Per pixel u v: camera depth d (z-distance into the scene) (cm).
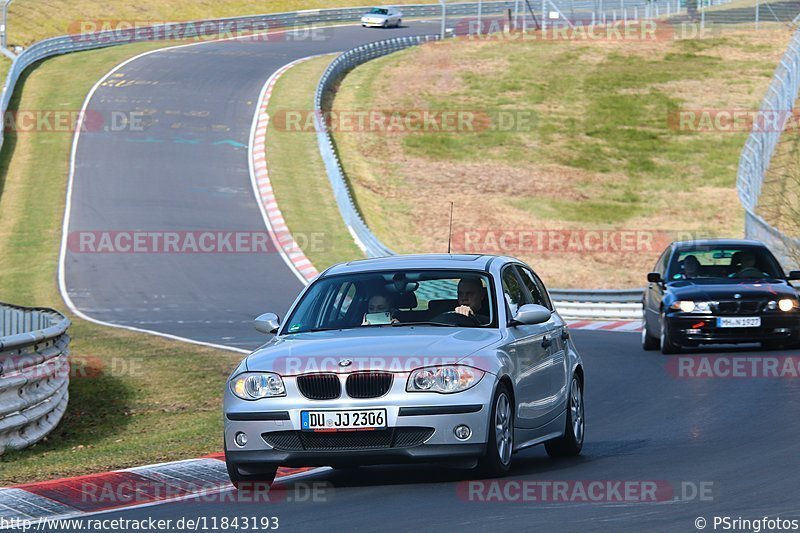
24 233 13950
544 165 18712
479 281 3422
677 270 6994
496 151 19275
